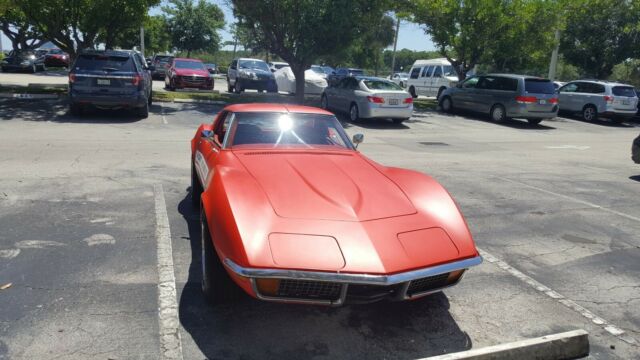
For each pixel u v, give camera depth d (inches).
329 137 187.8
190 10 1796.3
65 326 127.3
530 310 149.6
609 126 794.2
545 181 335.9
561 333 125.6
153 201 241.3
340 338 129.6
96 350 117.8
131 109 592.4
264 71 950.4
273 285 115.7
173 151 379.6
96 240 187.0
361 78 658.8
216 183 139.9
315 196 134.6
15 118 505.7
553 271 180.4
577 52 1103.6
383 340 129.7
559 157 455.5
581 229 231.1
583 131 709.9
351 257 115.2
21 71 1218.0
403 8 879.1
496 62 984.9
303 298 117.4
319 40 728.3
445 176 336.2
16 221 203.3
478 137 582.6
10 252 171.8
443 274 126.3
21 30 1242.6
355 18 700.7
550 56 1101.7
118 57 529.3
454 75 1023.6
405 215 132.3
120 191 256.7
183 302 143.6
